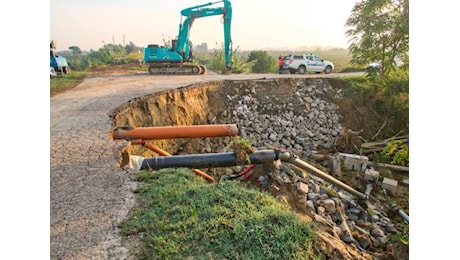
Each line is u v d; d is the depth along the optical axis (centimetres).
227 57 2016
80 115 837
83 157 579
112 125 761
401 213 860
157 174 529
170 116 1084
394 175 1074
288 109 1441
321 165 1145
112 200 445
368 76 1573
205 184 502
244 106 1395
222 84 1443
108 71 2109
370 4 1483
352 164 1091
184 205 421
